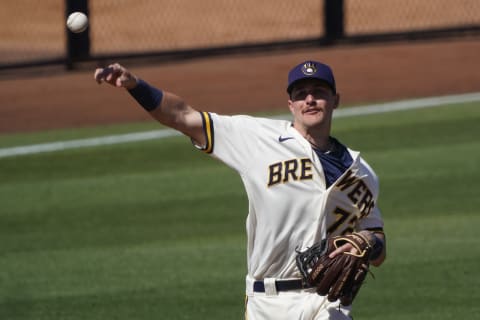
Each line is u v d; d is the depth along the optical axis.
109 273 29.98
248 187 19.25
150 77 59.22
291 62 61.53
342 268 18.16
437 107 49.62
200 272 29.81
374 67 59.16
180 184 38.72
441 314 26.33
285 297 19.36
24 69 62.75
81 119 50.81
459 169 39.03
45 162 43.00
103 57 62.59
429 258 30.36
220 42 82.75
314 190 18.94
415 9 87.31
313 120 19.09
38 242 33.00
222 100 53.66
